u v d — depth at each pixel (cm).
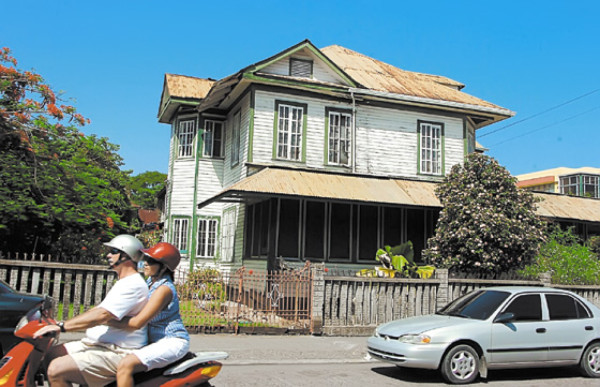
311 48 1939
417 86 2275
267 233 1728
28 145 1487
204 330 1212
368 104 2056
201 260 2203
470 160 1686
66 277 1114
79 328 423
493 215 1509
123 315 432
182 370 452
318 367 948
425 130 2127
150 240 2680
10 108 1440
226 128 2275
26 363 429
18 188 1441
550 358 877
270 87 1914
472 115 2219
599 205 2320
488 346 843
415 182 1950
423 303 1373
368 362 1016
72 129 1630
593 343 912
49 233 1570
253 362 953
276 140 1897
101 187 1802
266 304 1285
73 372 426
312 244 1770
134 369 430
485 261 1505
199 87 2375
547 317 898
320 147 1955
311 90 1955
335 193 1645
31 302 768
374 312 1323
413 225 1939
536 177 6819
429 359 816
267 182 1612
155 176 5894
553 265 1612
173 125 2411
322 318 1277
